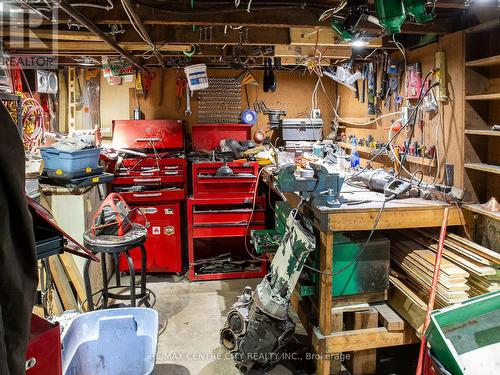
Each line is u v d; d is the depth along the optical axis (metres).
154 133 4.00
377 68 3.48
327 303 2.31
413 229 2.68
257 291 2.51
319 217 2.31
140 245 2.88
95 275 3.47
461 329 1.82
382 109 3.46
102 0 2.13
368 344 2.33
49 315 2.56
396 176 2.81
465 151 2.43
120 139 3.97
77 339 2.10
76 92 4.27
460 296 2.05
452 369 1.67
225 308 3.38
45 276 2.63
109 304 3.43
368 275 2.39
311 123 4.16
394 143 3.22
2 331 0.97
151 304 3.39
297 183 2.29
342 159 3.37
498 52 2.31
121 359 2.18
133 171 3.82
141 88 4.29
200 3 2.19
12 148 1.04
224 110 4.46
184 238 4.40
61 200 3.09
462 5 2.07
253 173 3.78
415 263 2.35
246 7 2.23
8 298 1.04
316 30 2.67
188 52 3.33
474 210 2.32
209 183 3.72
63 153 3.01
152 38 2.79
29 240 1.10
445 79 2.57
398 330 2.33
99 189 3.63
